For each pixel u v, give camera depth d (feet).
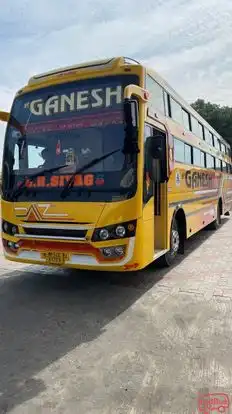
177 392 9.83
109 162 16.29
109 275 21.50
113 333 13.65
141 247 16.22
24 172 17.94
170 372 10.81
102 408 9.21
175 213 23.20
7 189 18.33
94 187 16.28
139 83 16.83
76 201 16.34
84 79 17.53
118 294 18.11
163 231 21.01
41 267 23.77
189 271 22.07
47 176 17.24
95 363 11.45
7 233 18.26
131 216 15.83
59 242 16.71
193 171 28.78
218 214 42.47
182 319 14.80
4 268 23.66
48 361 11.64
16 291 18.90
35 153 17.89
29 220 17.39
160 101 20.57
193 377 10.52
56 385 10.28
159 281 20.10
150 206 17.48
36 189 17.39
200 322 14.46
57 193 16.85
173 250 23.71
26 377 10.71
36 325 14.56
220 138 45.32
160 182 19.43
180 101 25.80
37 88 18.58
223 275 21.07
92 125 16.92
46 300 17.48
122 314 15.52
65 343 12.91
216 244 31.27
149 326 14.20
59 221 16.62
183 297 17.43
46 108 18.10
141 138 16.40
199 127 32.73
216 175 40.98
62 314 15.67
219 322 14.42
